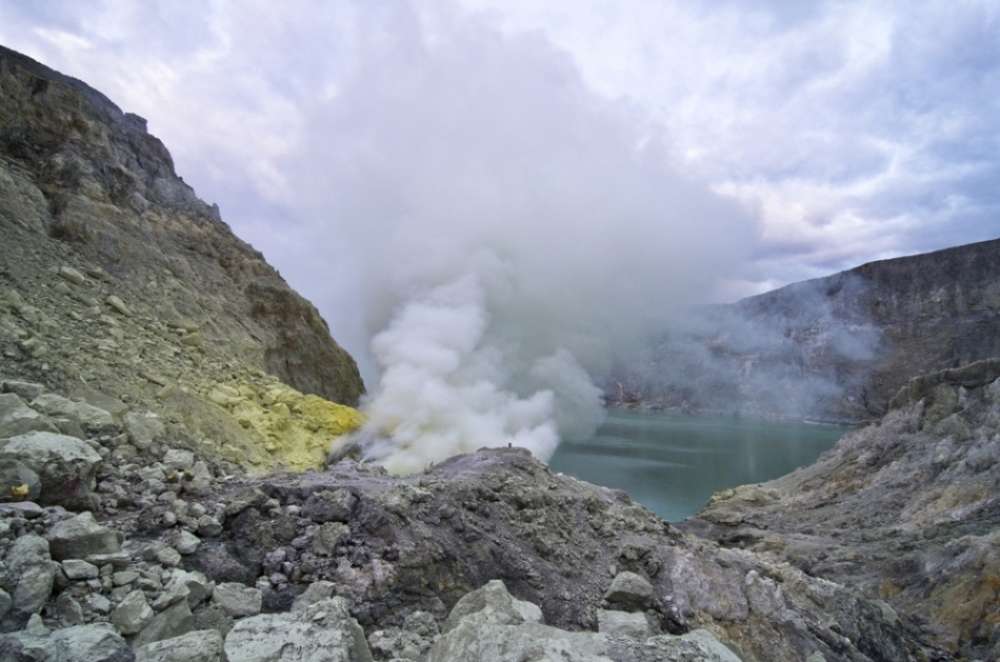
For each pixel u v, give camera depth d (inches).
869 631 464.8
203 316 692.1
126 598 204.5
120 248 656.4
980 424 1133.7
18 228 548.7
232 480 358.6
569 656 195.0
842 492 1194.6
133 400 412.5
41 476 247.0
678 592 413.7
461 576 342.6
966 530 777.6
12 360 368.8
